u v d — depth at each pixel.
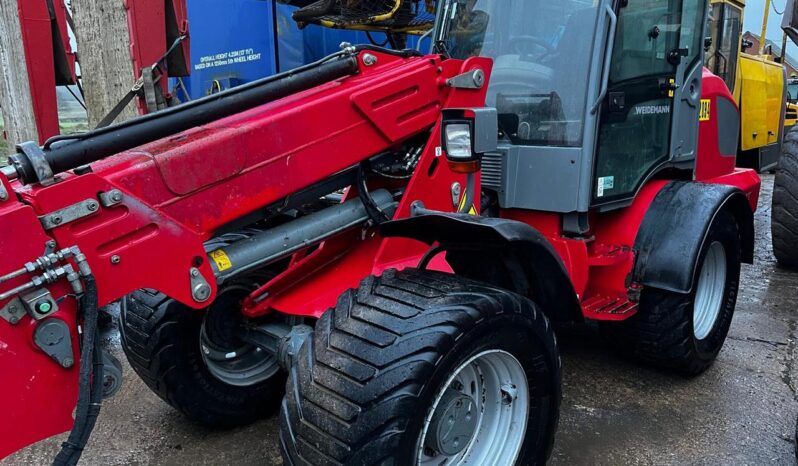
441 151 2.35
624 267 2.87
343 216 2.24
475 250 2.12
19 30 3.69
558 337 3.67
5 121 3.87
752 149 8.02
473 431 1.94
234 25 6.16
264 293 2.28
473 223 1.87
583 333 3.73
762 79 7.59
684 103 3.21
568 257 2.71
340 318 1.80
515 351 1.91
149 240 1.75
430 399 1.65
